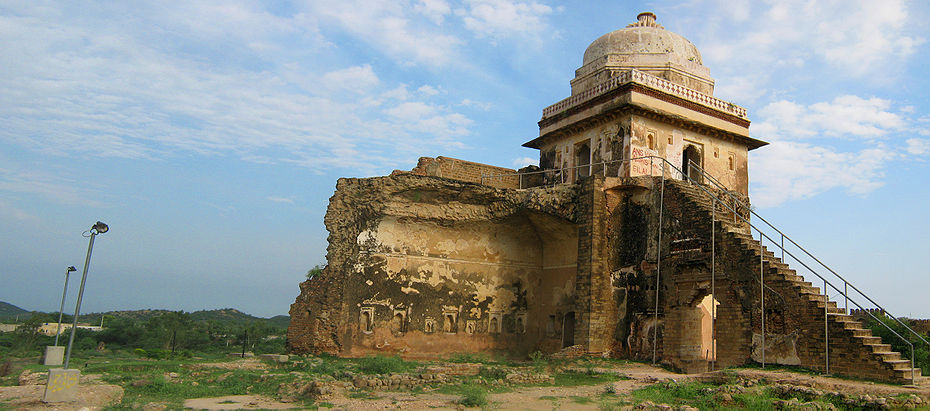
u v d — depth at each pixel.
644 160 23.95
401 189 23.14
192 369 16.89
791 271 17.62
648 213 22.02
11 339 37.28
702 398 12.43
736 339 17.98
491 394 13.84
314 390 12.98
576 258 24.38
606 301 21.66
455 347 24.17
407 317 23.41
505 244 25.86
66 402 11.13
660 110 24.30
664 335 20.19
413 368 17.00
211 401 12.52
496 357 24.86
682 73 26.75
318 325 22.02
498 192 23.95
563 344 24.36
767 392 12.55
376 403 12.21
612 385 15.22
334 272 22.59
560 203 23.06
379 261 23.19
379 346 22.62
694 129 25.62
